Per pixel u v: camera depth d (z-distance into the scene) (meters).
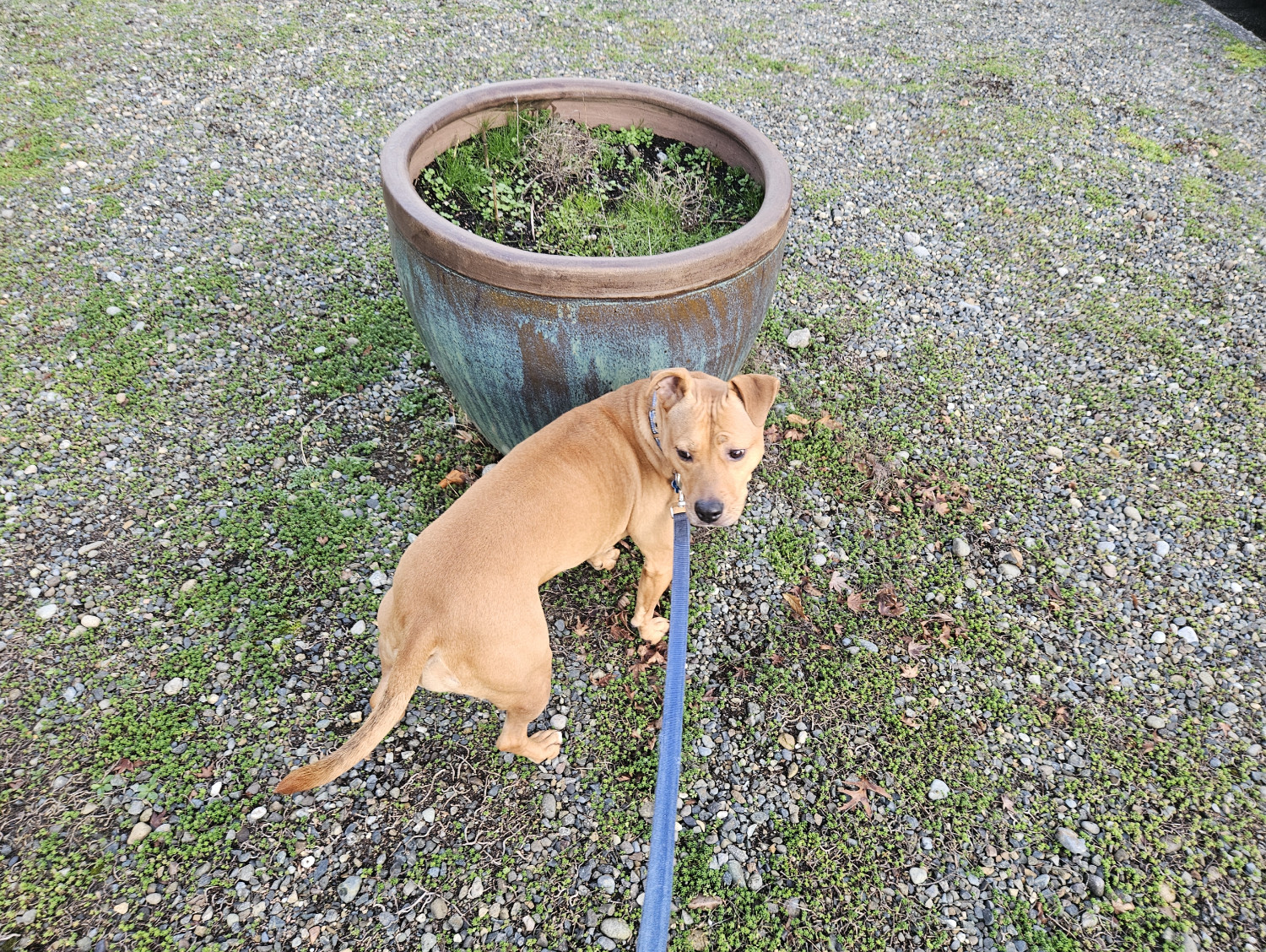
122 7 2.88
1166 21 3.33
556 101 1.59
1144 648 1.32
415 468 1.48
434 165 1.49
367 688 1.21
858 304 1.87
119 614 1.25
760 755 1.18
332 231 1.94
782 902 1.06
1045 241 2.08
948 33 3.18
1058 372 1.74
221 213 1.96
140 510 1.38
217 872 1.04
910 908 1.06
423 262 1.18
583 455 1.11
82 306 1.68
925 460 1.57
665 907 0.81
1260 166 2.40
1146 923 1.06
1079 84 2.81
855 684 1.26
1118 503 1.51
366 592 1.31
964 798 1.15
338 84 2.53
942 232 2.10
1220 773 1.18
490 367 1.23
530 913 1.04
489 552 1.01
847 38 3.09
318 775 0.88
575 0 3.27
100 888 1.02
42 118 2.22
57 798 1.08
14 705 1.15
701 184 1.50
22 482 1.39
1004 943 1.04
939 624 1.33
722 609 1.34
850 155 2.37
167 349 1.62
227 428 1.51
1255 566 1.42
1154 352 1.79
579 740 1.19
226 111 2.35
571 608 1.33
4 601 1.25
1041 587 1.39
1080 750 1.20
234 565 1.32
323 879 1.05
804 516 1.47
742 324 1.24
